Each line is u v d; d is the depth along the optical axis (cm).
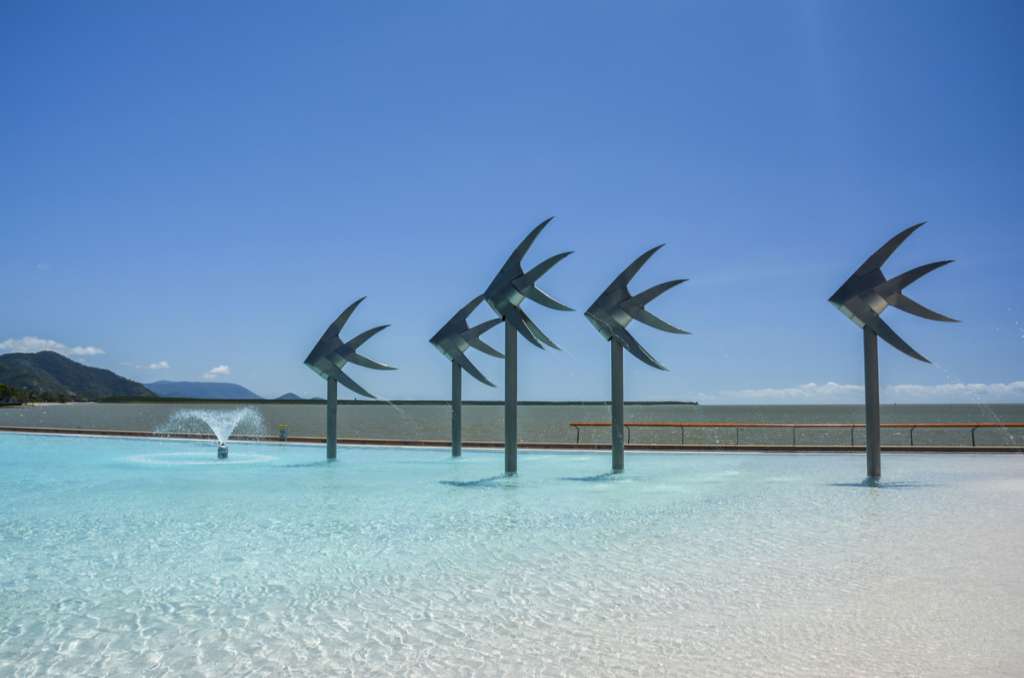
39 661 483
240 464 1791
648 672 450
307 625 551
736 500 1184
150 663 478
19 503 1161
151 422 9281
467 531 920
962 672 446
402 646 503
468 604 600
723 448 2119
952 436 5475
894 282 1439
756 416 17162
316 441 2455
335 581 677
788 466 1725
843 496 1225
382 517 1025
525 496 1237
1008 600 597
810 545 827
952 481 1426
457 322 1908
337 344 1852
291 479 1488
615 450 1609
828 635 515
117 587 660
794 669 453
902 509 1084
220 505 1136
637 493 1269
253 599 620
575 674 449
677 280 1535
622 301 1581
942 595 613
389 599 617
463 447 2245
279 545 838
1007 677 438
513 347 1561
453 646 502
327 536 891
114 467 1738
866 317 1455
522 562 749
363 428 7575
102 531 927
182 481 1451
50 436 2745
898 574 688
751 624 541
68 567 736
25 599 624
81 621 564
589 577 686
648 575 691
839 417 16375
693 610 578
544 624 546
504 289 1542
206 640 520
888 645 493
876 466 1477
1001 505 1120
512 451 1561
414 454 2062
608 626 541
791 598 609
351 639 519
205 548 823
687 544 835
